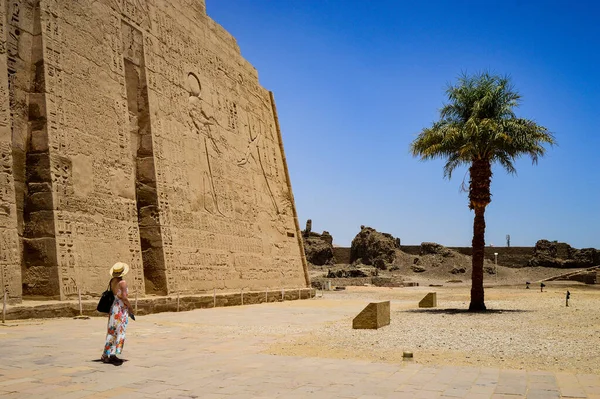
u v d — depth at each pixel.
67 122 18.23
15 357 9.02
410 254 90.69
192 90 26.80
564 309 22.66
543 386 7.26
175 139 24.44
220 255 26.28
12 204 15.57
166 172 23.20
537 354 10.22
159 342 11.52
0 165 15.40
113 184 19.97
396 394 6.80
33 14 17.98
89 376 7.71
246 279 28.36
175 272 22.27
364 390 7.01
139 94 23.00
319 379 7.66
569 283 62.66
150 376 7.79
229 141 29.72
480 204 22.11
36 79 17.66
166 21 25.62
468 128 21.41
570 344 11.60
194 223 24.58
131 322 16.19
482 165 22.20
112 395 6.68
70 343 10.63
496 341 12.06
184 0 27.75
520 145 21.89
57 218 17.00
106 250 18.92
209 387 7.14
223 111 29.72
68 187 17.73
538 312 21.00
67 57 18.75
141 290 20.41
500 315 19.61
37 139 17.38
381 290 50.44
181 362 8.96
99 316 16.81
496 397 6.66
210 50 29.58
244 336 12.81
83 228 18.05
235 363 8.91
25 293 16.61
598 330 14.49
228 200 28.22
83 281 17.52
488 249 88.31
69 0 19.27
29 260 16.77
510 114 22.22
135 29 23.16
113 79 20.98
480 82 22.55
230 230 27.80
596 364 9.14
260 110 35.12
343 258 93.62
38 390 6.86
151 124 22.77
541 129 22.00
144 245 21.95
